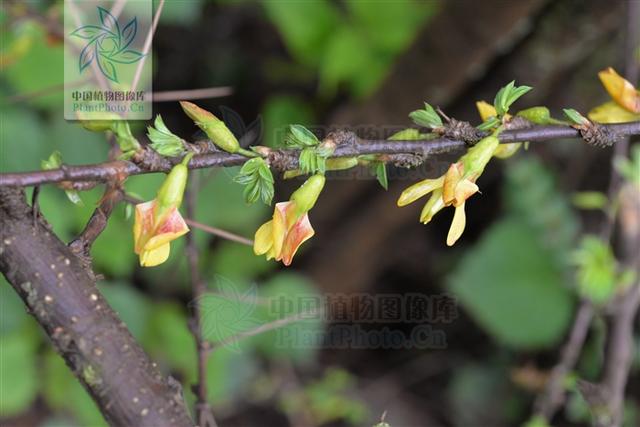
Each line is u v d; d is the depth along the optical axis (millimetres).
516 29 840
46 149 878
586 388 659
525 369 1040
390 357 1199
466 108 932
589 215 1096
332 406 1085
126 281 959
